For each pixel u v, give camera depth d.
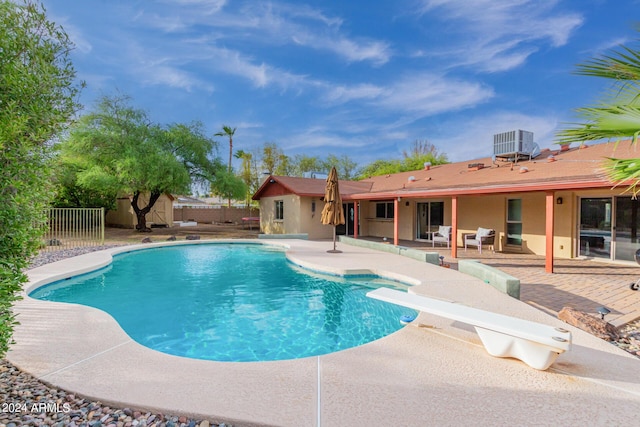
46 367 3.66
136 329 5.95
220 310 6.96
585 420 2.73
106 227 27.73
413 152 43.28
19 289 2.65
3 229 2.47
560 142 3.99
